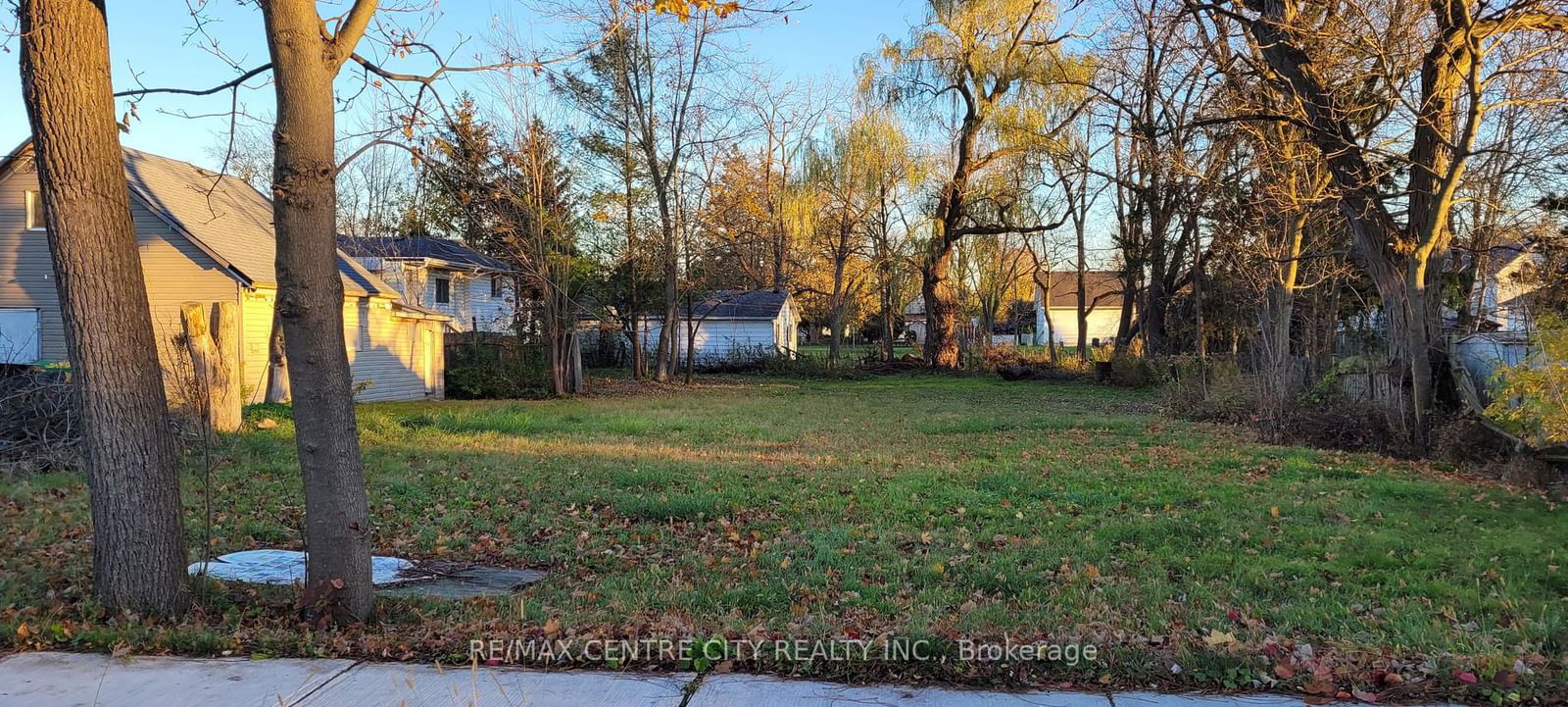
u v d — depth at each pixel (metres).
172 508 4.95
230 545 6.98
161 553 4.86
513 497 9.24
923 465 11.36
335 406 4.79
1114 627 4.78
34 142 4.64
